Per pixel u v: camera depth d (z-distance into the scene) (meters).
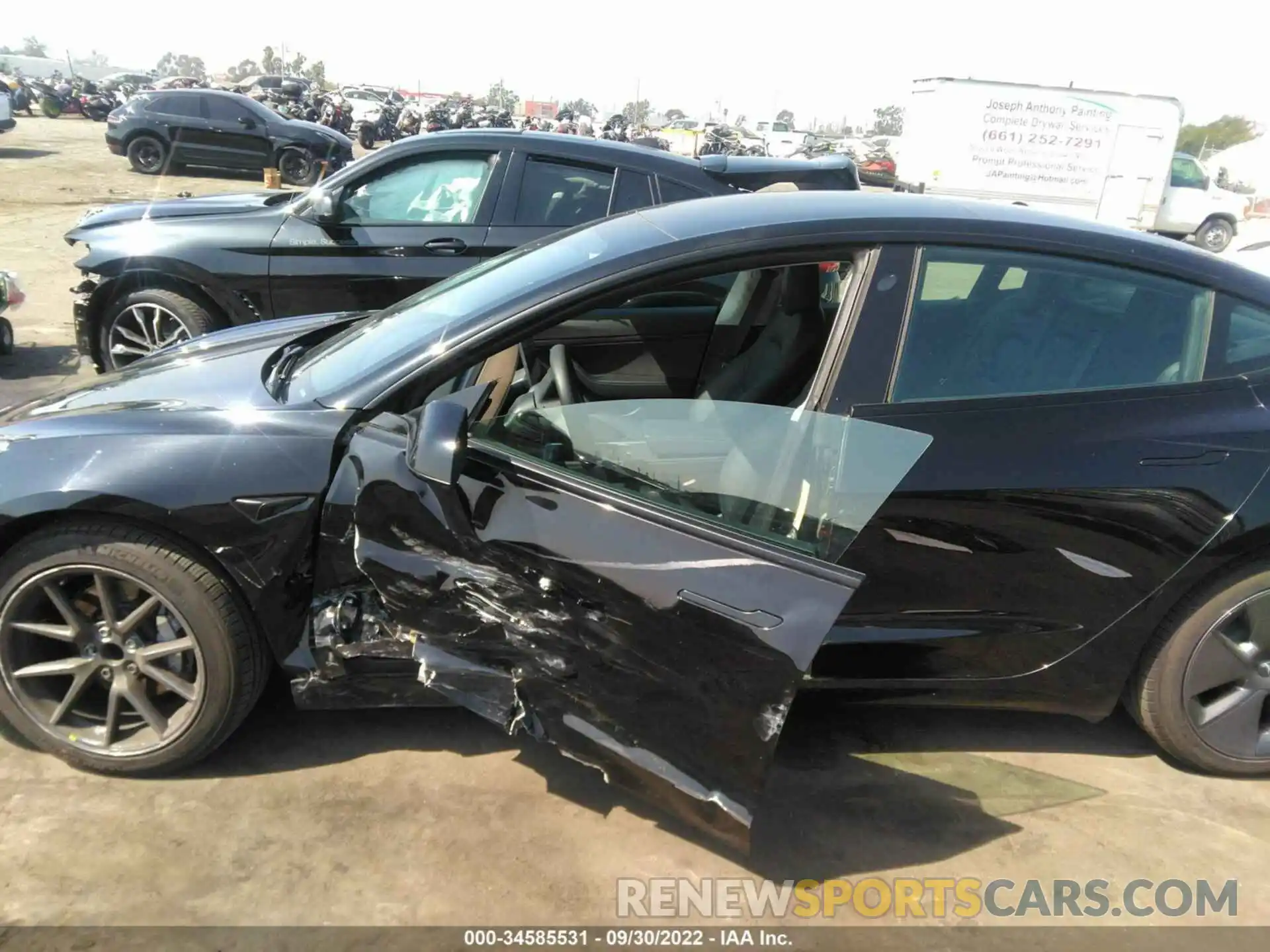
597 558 2.12
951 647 2.58
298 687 2.51
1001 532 2.46
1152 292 2.62
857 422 2.26
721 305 3.13
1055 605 2.57
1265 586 2.59
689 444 2.28
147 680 2.55
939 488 2.39
